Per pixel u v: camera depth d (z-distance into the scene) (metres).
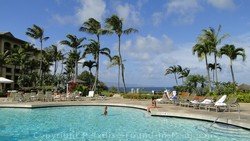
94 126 15.61
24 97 28.12
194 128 14.36
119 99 33.38
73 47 51.69
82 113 21.52
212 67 54.06
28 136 12.91
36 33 53.78
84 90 39.94
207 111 18.84
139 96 34.16
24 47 57.38
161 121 16.97
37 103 25.75
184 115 17.39
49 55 66.25
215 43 41.31
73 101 29.30
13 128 15.02
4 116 19.73
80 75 60.88
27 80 54.78
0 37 62.59
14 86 67.44
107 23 44.09
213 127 14.29
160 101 26.70
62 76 64.50
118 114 20.81
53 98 29.78
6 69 64.81
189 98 23.12
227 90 34.72
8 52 57.03
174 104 25.19
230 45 44.75
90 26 45.44
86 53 45.31
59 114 20.92
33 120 17.91
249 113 17.42
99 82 55.62
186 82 51.47
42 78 58.69
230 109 19.91
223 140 11.55
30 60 58.31
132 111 22.66
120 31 44.31
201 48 41.12
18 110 23.19
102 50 45.69
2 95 38.28
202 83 50.56
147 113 21.05
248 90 40.50
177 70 72.56
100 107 25.88
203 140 11.63
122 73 44.62
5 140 12.13
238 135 12.27
